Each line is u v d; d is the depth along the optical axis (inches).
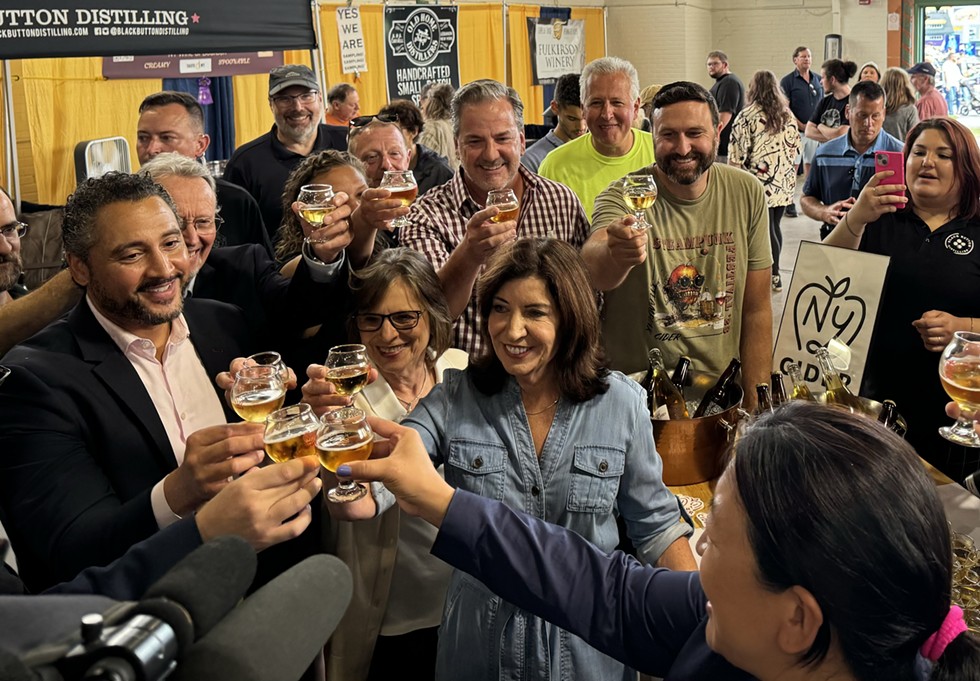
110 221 68.5
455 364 92.0
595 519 66.7
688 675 42.1
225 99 287.9
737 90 410.0
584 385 66.9
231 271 101.7
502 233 94.3
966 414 79.1
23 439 64.7
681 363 106.3
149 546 47.2
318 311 86.4
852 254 101.1
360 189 114.4
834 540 32.1
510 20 424.8
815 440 33.9
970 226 107.7
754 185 112.8
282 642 23.3
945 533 33.2
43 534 62.4
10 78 218.7
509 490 66.7
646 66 548.7
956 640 33.3
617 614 47.2
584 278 66.1
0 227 95.7
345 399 73.2
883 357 113.9
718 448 91.4
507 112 116.6
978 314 108.0
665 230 111.3
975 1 542.9
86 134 241.4
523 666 63.1
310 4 192.1
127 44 157.1
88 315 71.8
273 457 58.5
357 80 344.2
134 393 70.4
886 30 548.1
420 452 51.1
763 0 563.8
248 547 24.3
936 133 107.0
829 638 33.8
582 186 162.9
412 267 84.2
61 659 19.8
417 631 80.2
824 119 340.2
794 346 105.5
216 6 172.1
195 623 21.7
